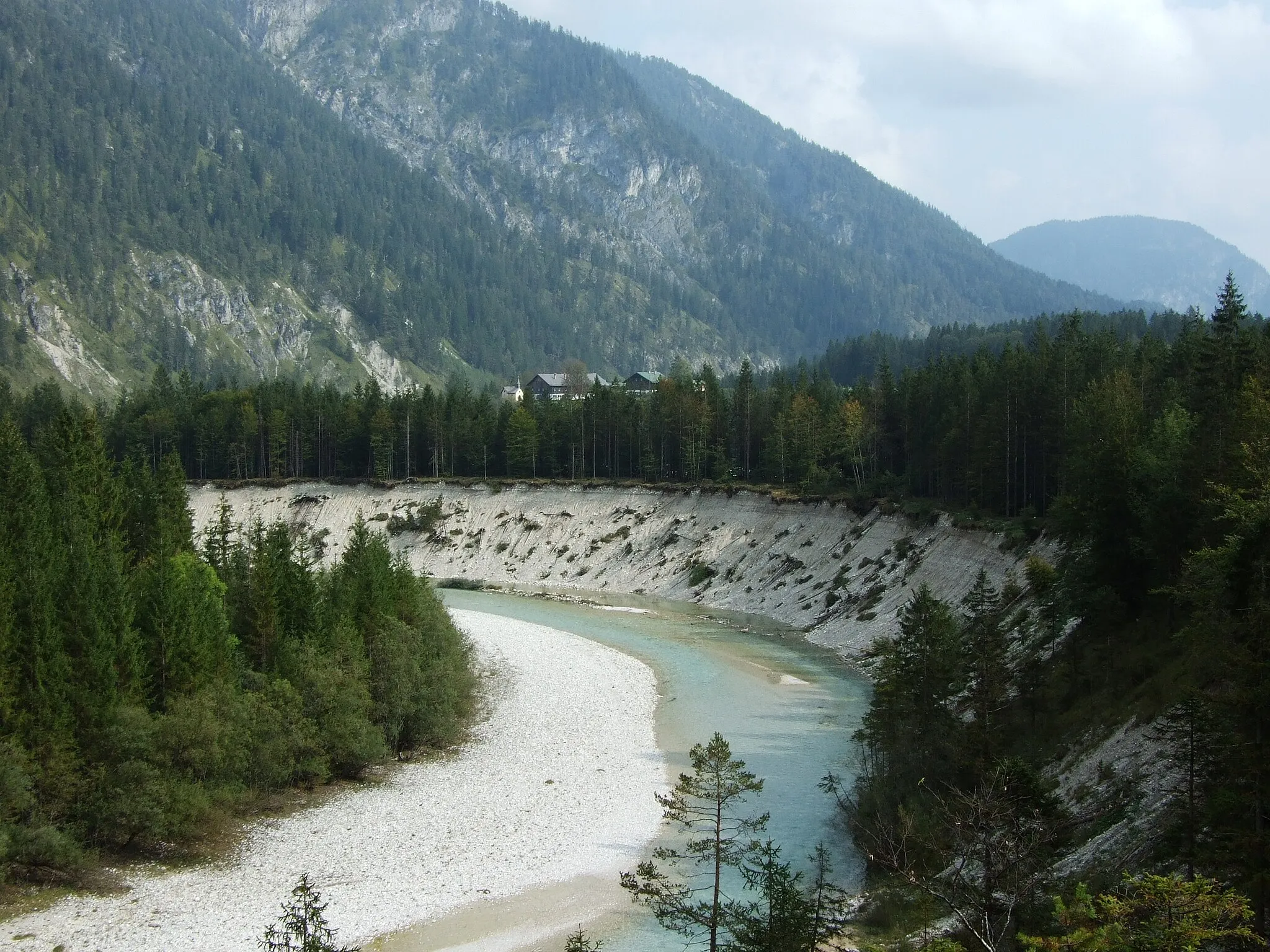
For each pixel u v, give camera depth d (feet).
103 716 175.01
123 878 161.68
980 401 368.07
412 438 612.29
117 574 195.11
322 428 633.61
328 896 158.10
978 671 185.68
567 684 287.48
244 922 147.84
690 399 532.73
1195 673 152.76
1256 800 106.11
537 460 581.94
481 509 545.44
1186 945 78.74
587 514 517.96
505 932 147.95
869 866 156.25
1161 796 132.77
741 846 171.83
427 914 153.28
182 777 179.83
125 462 351.46
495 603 425.69
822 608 367.86
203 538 511.81
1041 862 102.94
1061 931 96.48
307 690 211.20
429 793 204.64
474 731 245.65
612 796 202.49
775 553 424.87
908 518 374.02
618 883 163.84
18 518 220.84
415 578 290.56
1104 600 203.51
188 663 197.88
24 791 158.20
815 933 110.93
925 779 166.40
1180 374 321.32
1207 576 152.97
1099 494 213.87
